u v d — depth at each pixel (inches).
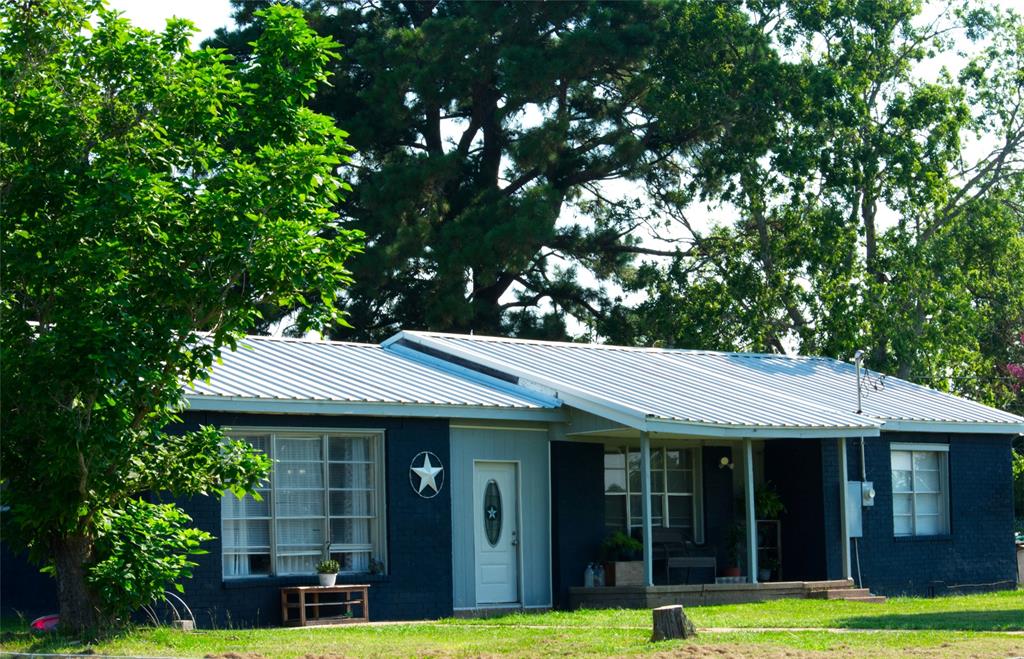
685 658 518.6
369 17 1695.4
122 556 613.9
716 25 1560.0
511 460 901.8
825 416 965.8
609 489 992.2
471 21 1542.8
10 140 577.6
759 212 1610.5
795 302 1582.2
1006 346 1800.0
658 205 1731.1
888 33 1592.0
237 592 757.3
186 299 585.6
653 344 1699.1
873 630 645.9
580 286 1717.5
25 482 608.4
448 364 977.5
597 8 1567.4
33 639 614.9
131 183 559.5
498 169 1692.9
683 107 1552.7
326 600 790.5
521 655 546.3
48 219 585.6
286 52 623.8
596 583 925.8
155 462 619.5
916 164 1517.0
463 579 866.1
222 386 768.9
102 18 598.5
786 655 522.3
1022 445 1750.7
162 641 608.7
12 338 589.0
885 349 1540.4
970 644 561.9
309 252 592.4
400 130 1625.2
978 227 1620.3
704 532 1032.8
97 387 566.3
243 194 582.9
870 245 1583.4
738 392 1012.5
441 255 1498.5
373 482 829.8
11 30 593.9
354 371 887.1
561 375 964.0
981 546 1106.1
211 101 600.4
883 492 1039.6
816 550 1002.7
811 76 1531.7
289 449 797.9
